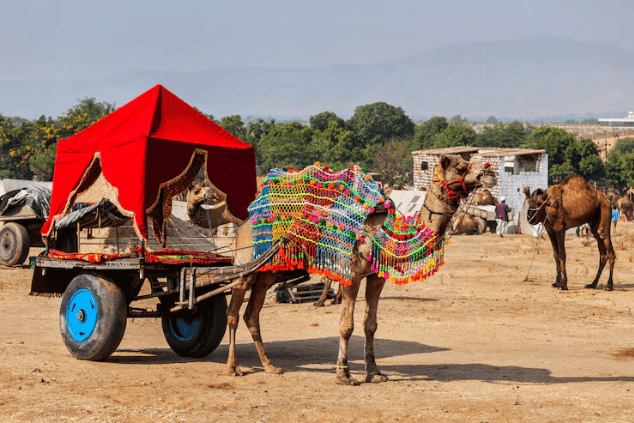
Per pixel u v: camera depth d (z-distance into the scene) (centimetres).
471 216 4247
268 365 946
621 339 1261
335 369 988
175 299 1021
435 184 895
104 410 724
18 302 1625
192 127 1014
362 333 1335
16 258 2209
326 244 881
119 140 944
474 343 1229
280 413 731
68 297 988
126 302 983
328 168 921
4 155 10812
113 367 930
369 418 716
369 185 887
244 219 1064
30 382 824
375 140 14812
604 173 10462
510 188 5050
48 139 10450
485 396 812
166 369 938
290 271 1023
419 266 885
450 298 1778
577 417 722
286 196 916
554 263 2603
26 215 2245
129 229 1723
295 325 1431
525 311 1568
